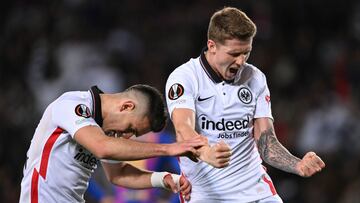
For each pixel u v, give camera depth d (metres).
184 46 44.56
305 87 42.28
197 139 16.06
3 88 42.56
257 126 19.06
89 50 43.16
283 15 47.12
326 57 44.62
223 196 18.84
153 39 45.75
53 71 42.34
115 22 46.53
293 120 39.53
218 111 18.50
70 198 18.41
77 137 17.19
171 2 47.53
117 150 16.55
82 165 18.27
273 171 36.56
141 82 42.34
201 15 46.00
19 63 43.84
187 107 18.05
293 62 43.94
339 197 35.69
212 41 18.12
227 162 15.70
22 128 39.00
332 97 40.62
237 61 17.95
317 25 47.22
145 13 47.28
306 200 35.91
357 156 37.81
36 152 18.19
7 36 45.50
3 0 47.16
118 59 43.44
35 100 41.12
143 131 17.98
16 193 34.88
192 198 19.08
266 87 19.20
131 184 19.75
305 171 17.70
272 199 19.05
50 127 17.92
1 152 37.84
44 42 43.81
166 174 19.50
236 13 17.88
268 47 44.16
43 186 18.16
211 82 18.53
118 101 17.81
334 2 47.75
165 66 43.47
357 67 42.78
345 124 39.03
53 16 45.59
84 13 45.97
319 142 38.75
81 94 17.91
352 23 47.16
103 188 26.73
